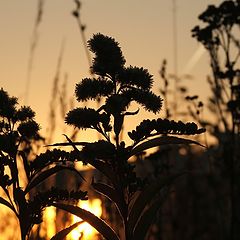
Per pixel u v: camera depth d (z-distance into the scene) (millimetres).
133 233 4586
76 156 4812
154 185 4598
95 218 4621
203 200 11836
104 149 4379
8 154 5105
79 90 4711
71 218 6461
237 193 10094
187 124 4617
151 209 4609
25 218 5012
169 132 4629
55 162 5078
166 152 8586
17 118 5184
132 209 4613
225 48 9344
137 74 4680
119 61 4738
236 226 9719
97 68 4742
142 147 4625
